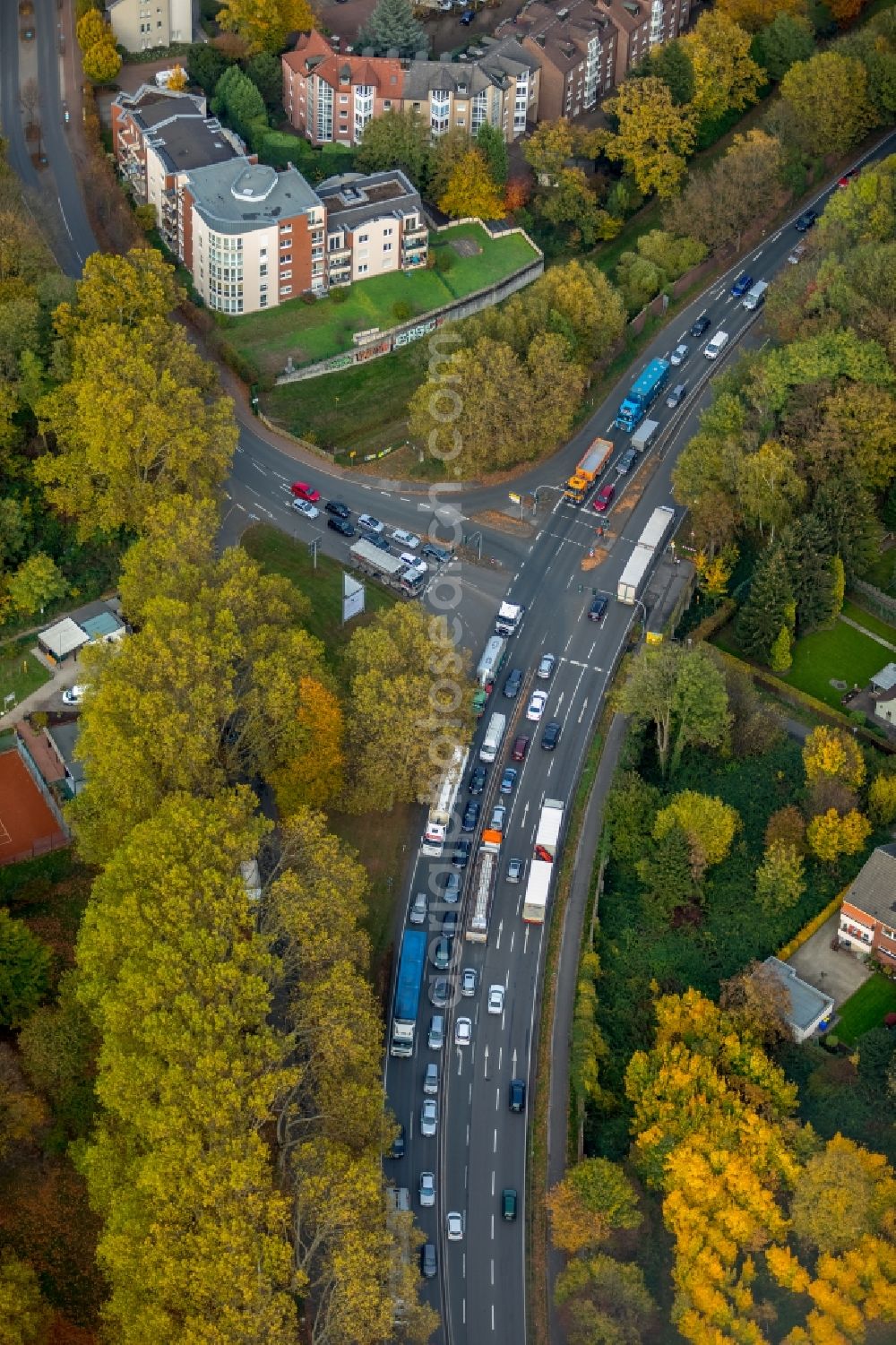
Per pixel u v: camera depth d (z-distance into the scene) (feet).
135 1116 559.38
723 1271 577.43
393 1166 632.38
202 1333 515.50
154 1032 568.00
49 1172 609.83
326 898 619.67
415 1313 561.84
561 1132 644.69
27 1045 619.67
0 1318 536.01
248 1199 536.42
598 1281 581.94
